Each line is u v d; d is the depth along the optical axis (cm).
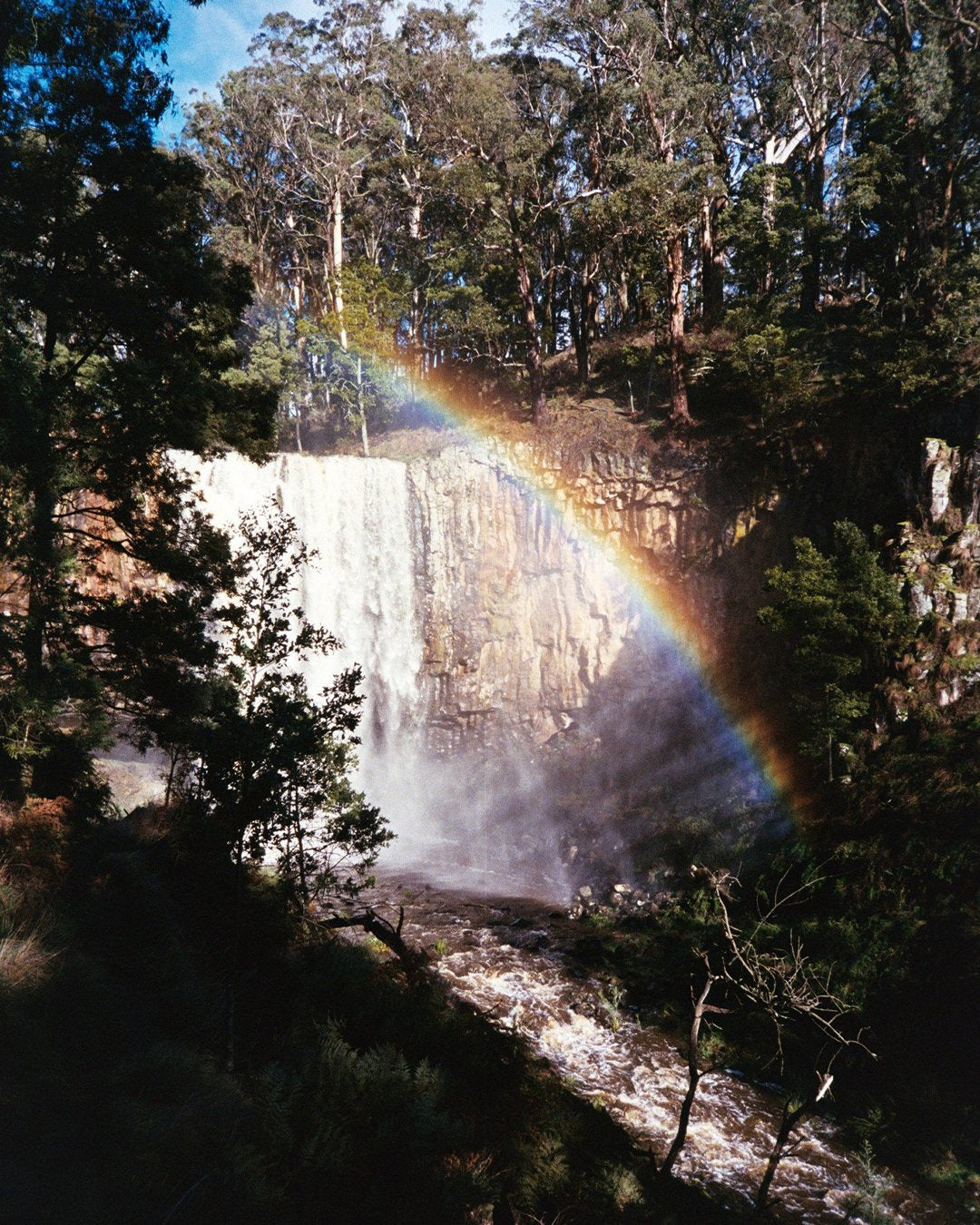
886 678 2458
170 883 1174
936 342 3048
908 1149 1405
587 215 4016
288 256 6475
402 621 3884
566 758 3503
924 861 1945
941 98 2953
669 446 3588
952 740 2253
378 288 4925
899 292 3812
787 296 4472
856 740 2453
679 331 3747
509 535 3784
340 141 5681
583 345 4612
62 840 1145
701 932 2117
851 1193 1272
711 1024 1730
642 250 3809
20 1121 551
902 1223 1224
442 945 2058
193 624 1650
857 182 4006
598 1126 1209
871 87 4334
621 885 2508
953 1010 1633
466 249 4666
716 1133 1397
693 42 4531
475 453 3809
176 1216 529
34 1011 680
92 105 1466
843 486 3141
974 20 2875
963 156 3347
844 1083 1570
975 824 1973
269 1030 938
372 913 1389
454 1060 1123
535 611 3759
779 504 3316
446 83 4603
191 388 1568
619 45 4134
